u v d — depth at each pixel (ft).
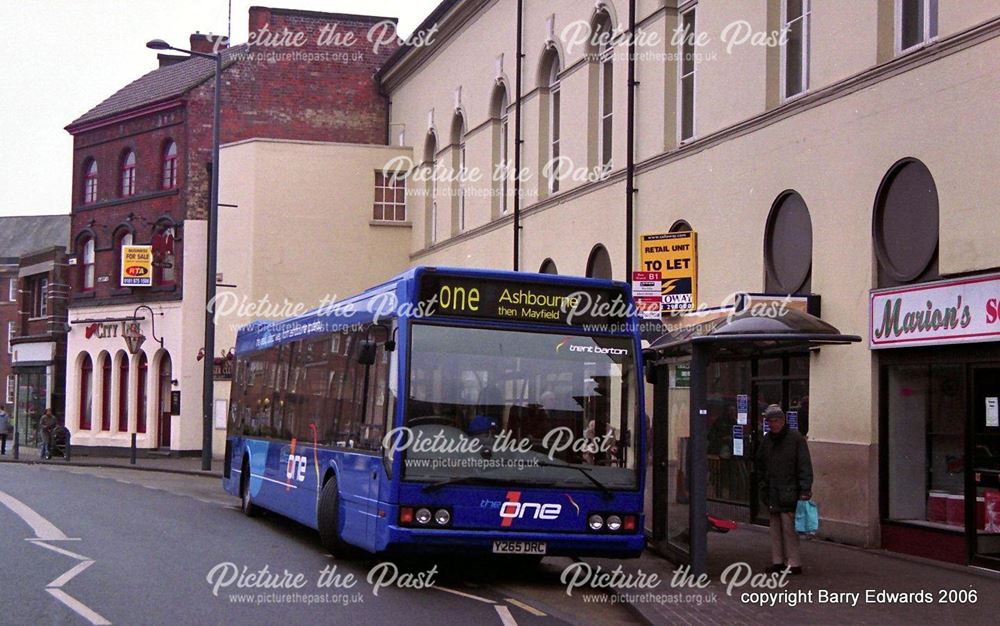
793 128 57.52
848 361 52.47
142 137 148.25
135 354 144.46
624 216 76.43
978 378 45.42
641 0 74.38
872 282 51.29
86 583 38.99
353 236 128.36
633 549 39.96
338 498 46.19
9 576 40.47
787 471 43.14
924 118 48.37
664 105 71.15
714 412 65.46
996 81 44.50
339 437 46.75
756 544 52.39
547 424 39.96
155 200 145.18
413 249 127.24
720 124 64.59
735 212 62.64
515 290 40.52
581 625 34.01
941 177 47.21
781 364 58.54
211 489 89.25
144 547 49.49
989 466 44.55
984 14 45.29
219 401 132.05
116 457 146.51
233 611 34.37
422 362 39.42
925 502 48.37
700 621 33.96
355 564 45.83
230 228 128.57
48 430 145.79
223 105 139.13
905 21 51.37
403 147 129.80
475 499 38.78
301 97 139.64
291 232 127.03
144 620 32.53
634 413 40.81
